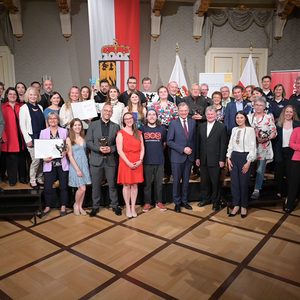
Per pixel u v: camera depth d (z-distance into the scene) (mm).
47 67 6547
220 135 3834
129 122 3627
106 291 2348
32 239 3213
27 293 2336
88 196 4117
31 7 6344
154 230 3402
